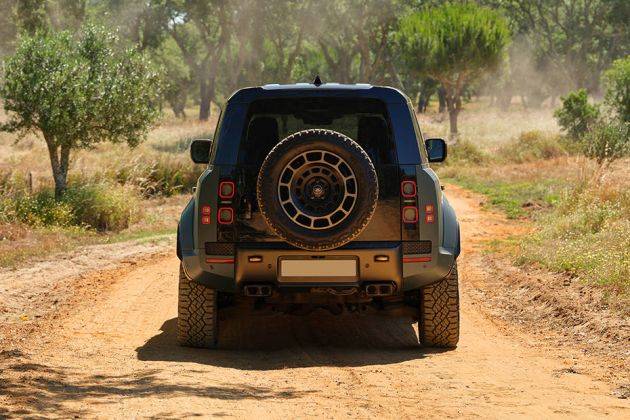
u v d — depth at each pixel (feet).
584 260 43.42
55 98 75.72
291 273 26.86
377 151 27.27
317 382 23.61
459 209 82.38
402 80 325.83
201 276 27.48
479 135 164.86
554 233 55.72
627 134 106.22
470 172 116.26
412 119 27.40
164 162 105.09
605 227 53.01
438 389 22.71
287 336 32.50
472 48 172.24
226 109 27.40
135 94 80.84
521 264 48.65
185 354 28.07
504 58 183.11
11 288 42.98
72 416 18.71
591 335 31.48
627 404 21.11
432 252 27.17
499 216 76.69
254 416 19.21
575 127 134.10
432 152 31.55
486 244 59.98
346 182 25.25
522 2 303.27
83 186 78.64
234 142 27.14
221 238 27.04
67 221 71.26
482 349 29.68
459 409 20.35
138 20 253.44
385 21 218.59
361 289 27.22
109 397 20.84
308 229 25.49
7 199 71.31
